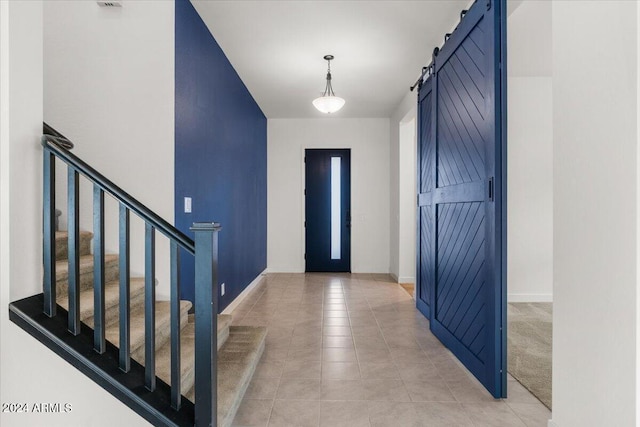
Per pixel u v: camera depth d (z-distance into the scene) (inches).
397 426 74.9
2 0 56.6
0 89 56.5
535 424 75.4
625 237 52.5
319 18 125.0
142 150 102.3
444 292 120.0
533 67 159.0
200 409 59.3
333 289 205.5
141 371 63.8
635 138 50.9
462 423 75.7
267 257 257.9
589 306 59.2
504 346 85.5
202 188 126.5
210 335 60.0
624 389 52.5
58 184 101.4
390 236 252.8
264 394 87.6
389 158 254.7
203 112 127.3
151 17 101.9
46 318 59.6
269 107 229.9
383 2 115.8
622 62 52.8
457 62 107.9
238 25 129.1
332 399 85.4
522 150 171.6
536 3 105.1
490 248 87.5
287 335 129.5
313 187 258.8
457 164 108.8
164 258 104.3
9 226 56.8
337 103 165.0
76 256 60.7
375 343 121.6
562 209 65.7
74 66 101.6
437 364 104.9
